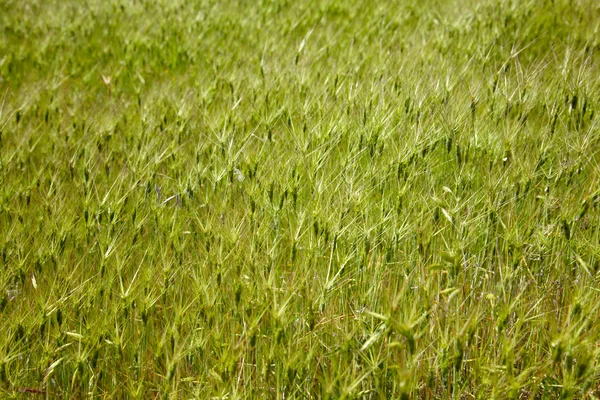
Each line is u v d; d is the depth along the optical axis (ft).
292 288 7.86
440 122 10.75
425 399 7.84
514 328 8.02
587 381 6.67
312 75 14.71
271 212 9.52
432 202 9.25
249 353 8.21
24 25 23.38
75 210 10.71
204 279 8.13
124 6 24.88
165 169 12.10
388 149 10.44
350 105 12.19
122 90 17.11
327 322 8.11
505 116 11.02
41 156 13.07
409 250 9.21
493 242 9.01
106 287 8.38
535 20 17.94
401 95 11.85
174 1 24.31
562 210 8.50
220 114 12.68
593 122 9.81
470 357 7.97
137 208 9.77
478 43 15.75
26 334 7.89
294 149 10.52
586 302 7.26
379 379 7.53
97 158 12.39
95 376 7.99
